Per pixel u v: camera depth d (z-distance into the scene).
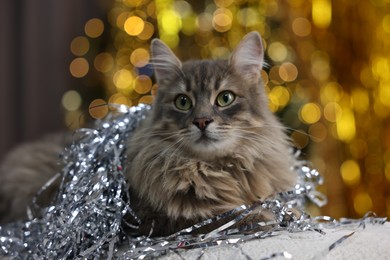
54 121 1.08
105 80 1.02
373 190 0.89
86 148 0.63
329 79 0.88
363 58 0.86
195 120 0.60
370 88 0.87
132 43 0.97
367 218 0.59
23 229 0.63
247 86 0.64
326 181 0.87
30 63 1.07
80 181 0.59
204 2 0.92
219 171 0.60
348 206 0.89
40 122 1.08
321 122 0.88
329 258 0.49
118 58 0.98
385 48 0.85
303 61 0.87
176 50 0.94
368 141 0.88
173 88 0.63
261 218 0.57
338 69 0.88
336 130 0.88
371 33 0.85
